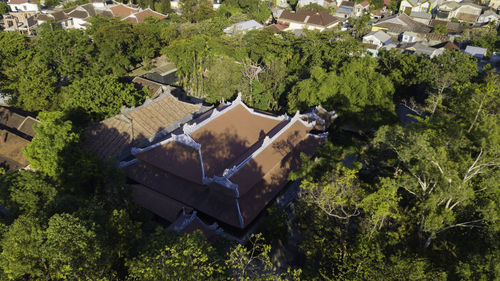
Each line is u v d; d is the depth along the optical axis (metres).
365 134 53.81
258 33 75.06
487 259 23.22
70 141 39.03
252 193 37.75
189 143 38.94
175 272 19.25
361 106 49.28
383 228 31.91
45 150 36.72
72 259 19.55
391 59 68.62
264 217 38.19
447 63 61.47
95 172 37.78
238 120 44.81
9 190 27.95
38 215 23.84
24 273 20.06
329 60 67.38
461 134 31.97
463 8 122.38
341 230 32.12
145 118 50.69
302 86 53.59
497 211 26.70
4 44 58.06
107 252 22.30
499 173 26.64
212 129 41.62
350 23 122.25
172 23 88.88
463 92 43.81
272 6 154.50
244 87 62.28
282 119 47.22
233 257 23.12
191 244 21.34
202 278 20.08
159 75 73.62
